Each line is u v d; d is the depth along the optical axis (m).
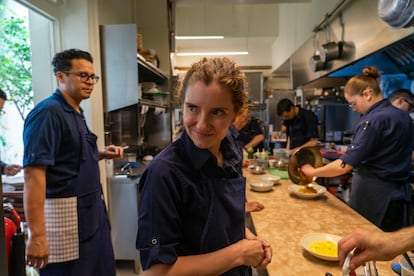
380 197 1.73
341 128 4.43
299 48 4.32
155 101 3.27
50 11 2.08
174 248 0.70
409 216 1.76
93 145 1.63
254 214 1.42
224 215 0.80
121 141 2.74
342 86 4.36
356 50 2.62
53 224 1.43
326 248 1.02
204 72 0.66
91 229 1.56
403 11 1.59
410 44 2.54
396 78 2.99
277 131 5.87
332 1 3.15
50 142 1.36
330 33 3.18
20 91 2.01
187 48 7.80
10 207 1.08
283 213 1.44
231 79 0.67
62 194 1.44
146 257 0.68
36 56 2.12
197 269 0.69
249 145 3.48
